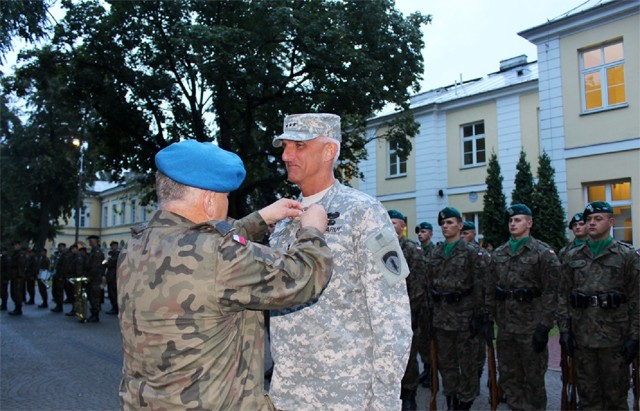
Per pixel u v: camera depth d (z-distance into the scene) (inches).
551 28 513.0
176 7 451.8
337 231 79.3
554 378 247.9
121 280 57.6
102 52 492.1
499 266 185.0
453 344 197.2
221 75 423.2
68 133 988.6
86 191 1089.4
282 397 79.0
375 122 789.2
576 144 499.2
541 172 516.7
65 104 551.8
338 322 77.0
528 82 617.9
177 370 53.0
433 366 195.2
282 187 594.6
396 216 235.6
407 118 553.6
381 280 74.9
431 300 205.0
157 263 54.8
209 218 61.6
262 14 436.8
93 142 582.6
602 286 166.2
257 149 561.0
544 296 170.2
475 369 195.6
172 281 53.5
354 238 78.9
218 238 56.0
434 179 721.0
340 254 78.3
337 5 466.6
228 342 56.7
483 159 677.3
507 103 645.3
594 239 173.3
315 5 458.3
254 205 636.7
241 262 54.6
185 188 60.4
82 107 589.3
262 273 55.5
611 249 168.1
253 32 442.6
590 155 490.0
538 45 529.3
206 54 420.2
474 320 192.5
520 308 177.5
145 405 53.8
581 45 496.1
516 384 180.7
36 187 1031.0
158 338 53.1
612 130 476.1
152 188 633.6
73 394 221.3
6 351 317.4
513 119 638.5
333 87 469.7
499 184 590.2
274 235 89.5
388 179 784.3
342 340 76.3
